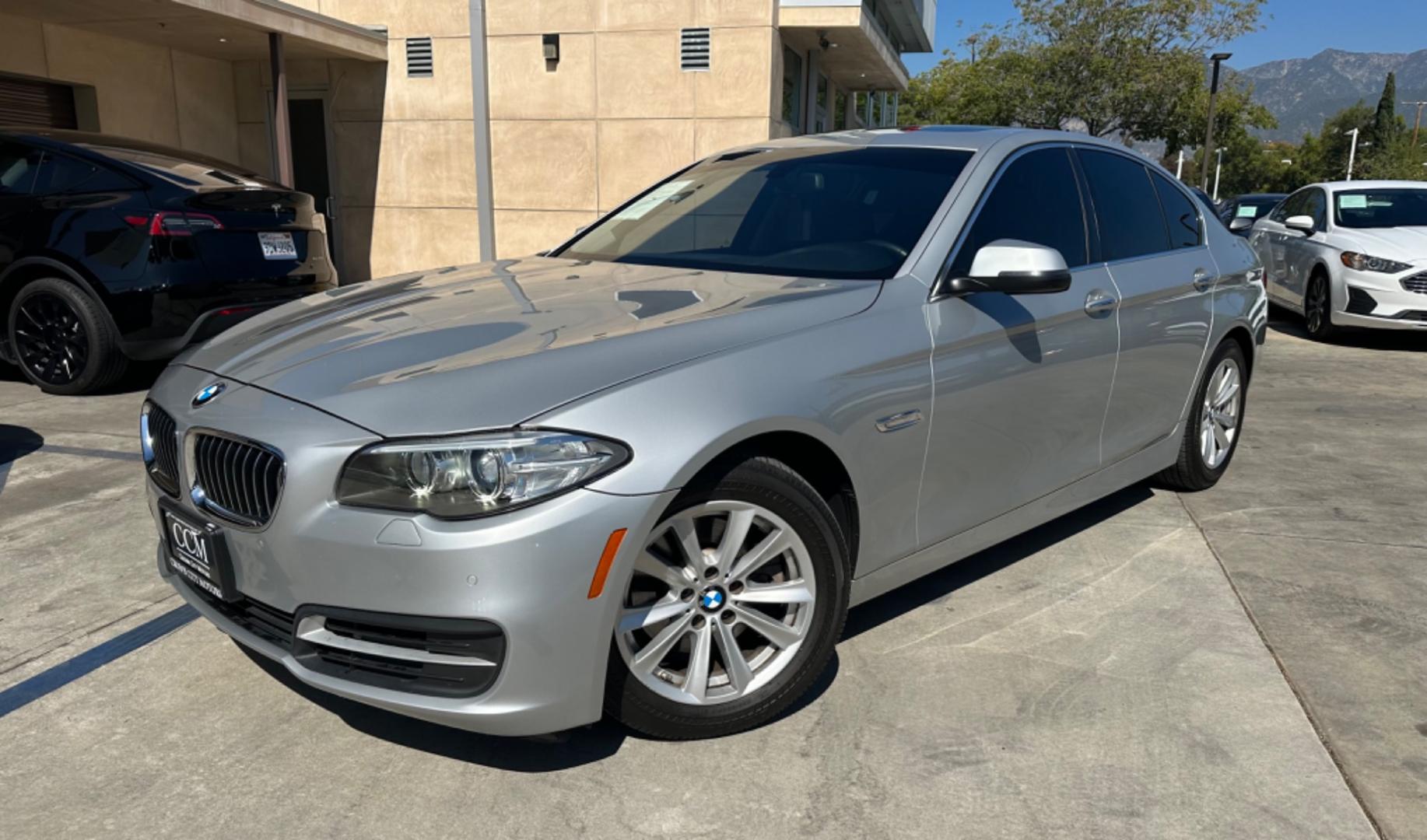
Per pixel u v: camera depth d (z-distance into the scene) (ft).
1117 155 13.08
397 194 42.52
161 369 22.97
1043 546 12.62
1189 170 301.84
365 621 6.99
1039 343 10.38
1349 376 25.26
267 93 42.45
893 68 56.24
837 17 39.22
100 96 35.65
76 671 9.18
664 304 9.03
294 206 21.65
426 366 7.63
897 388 8.82
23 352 19.99
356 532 6.88
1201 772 7.80
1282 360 27.76
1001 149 11.27
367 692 7.09
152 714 8.49
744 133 39.27
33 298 19.57
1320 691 9.06
